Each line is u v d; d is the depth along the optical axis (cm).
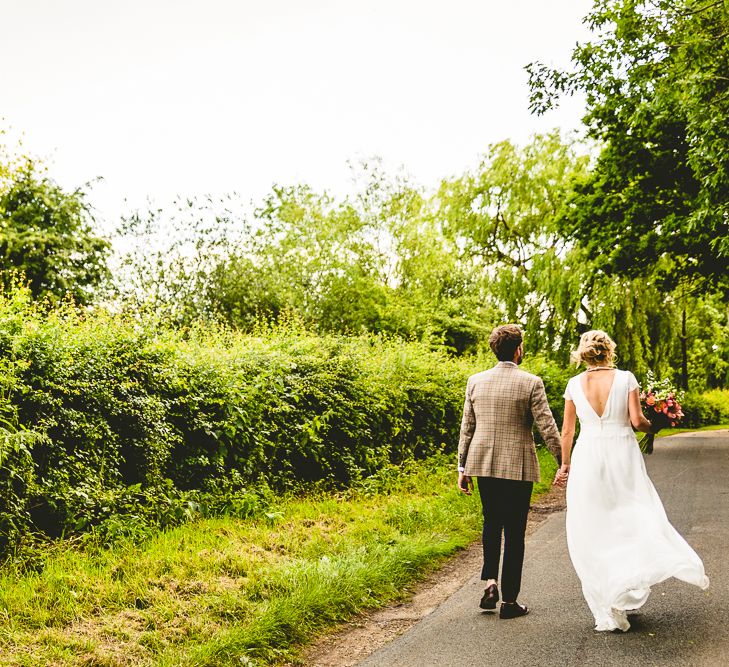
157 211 2942
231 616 484
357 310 3030
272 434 936
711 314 3909
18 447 565
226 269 2947
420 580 613
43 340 652
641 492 470
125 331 772
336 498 925
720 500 980
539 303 2731
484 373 529
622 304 2586
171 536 664
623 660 405
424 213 3109
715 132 1315
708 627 451
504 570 502
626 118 1590
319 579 545
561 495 1106
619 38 1466
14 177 2367
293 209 3341
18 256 3253
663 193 2025
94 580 531
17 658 393
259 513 784
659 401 759
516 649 433
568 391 501
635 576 439
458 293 3006
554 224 2320
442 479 1128
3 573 532
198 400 807
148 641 436
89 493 652
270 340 1109
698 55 1354
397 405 1235
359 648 452
